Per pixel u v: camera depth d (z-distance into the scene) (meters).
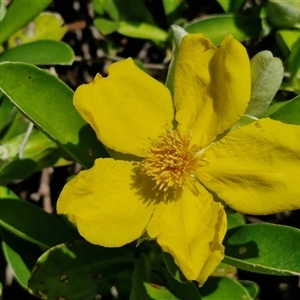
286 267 0.15
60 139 0.17
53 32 0.22
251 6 0.22
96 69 0.24
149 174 0.15
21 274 0.18
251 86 0.15
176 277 0.16
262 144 0.15
